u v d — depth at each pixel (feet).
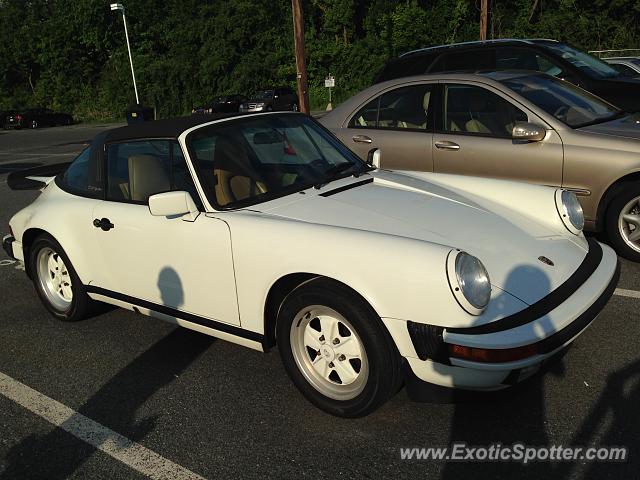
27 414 10.80
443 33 130.72
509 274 9.23
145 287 12.16
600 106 18.10
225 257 10.44
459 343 8.22
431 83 18.93
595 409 9.66
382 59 131.34
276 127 12.95
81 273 13.53
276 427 9.83
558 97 17.62
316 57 136.56
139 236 11.81
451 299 8.23
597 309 9.35
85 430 10.17
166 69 145.89
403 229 10.13
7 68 180.86
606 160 15.43
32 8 186.70
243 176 11.55
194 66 144.66
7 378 12.16
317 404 9.97
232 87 139.44
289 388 11.02
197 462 9.11
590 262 10.23
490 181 12.62
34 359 12.92
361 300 8.95
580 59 23.31
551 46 23.68
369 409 9.30
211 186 11.21
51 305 14.82
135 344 13.30
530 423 9.46
